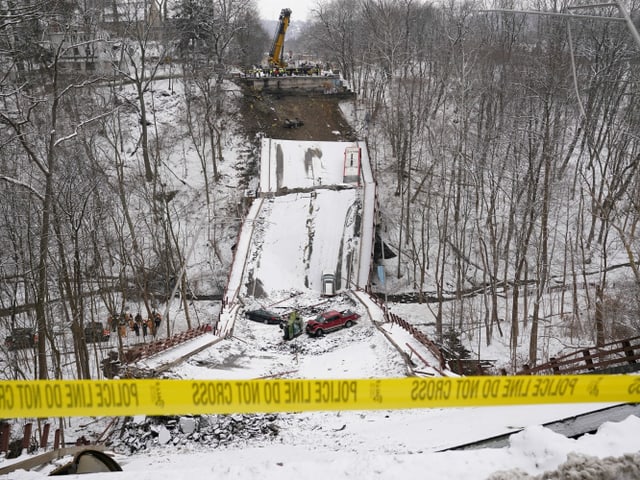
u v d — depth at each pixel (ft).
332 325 112.88
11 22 75.51
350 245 152.97
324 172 188.44
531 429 24.70
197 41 218.79
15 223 107.76
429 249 163.53
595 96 181.37
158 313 127.95
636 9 134.62
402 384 21.90
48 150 86.84
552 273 153.38
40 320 79.30
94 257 122.42
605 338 108.78
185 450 61.26
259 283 141.90
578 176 172.35
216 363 90.53
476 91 187.52
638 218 120.16
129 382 21.21
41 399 20.92
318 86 241.55
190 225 169.27
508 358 114.93
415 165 187.32
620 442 23.29
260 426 65.62
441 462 23.29
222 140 204.23
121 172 143.54
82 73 177.27
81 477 23.97
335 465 23.80
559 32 152.15
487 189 171.53
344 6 296.30
